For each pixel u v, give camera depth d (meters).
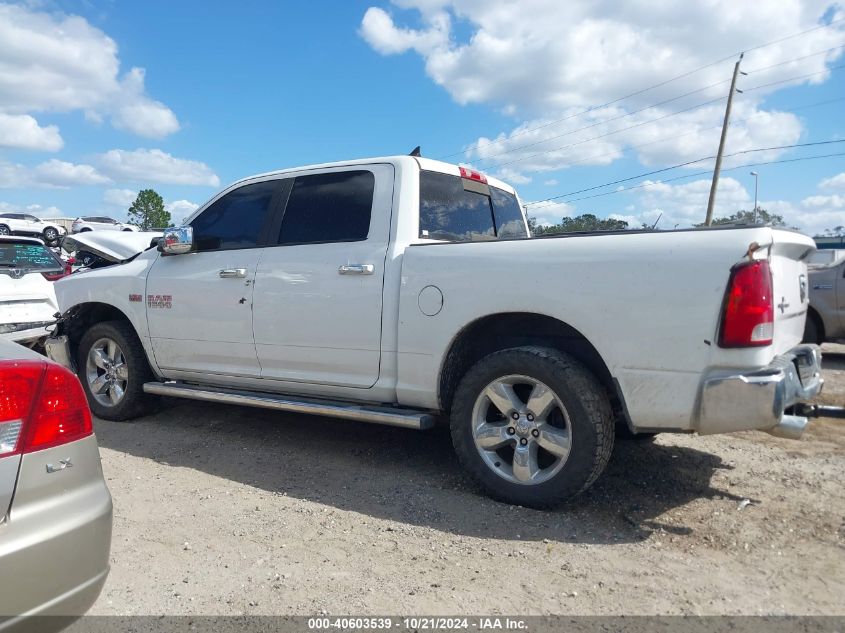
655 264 3.24
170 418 5.71
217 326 4.87
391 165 4.37
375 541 3.28
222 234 5.02
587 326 3.40
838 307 9.06
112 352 5.64
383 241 4.21
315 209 4.58
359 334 4.18
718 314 3.09
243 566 3.02
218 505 3.75
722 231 3.17
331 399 4.49
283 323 4.50
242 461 4.56
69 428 2.11
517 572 2.95
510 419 3.66
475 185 5.04
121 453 4.74
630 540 3.27
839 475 4.21
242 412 5.91
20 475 1.94
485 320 3.84
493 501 3.78
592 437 3.39
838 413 3.47
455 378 4.05
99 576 2.09
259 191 4.91
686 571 2.95
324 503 3.79
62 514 2.01
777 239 3.17
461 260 3.81
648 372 3.26
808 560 3.04
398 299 4.05
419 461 4.55
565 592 2.78
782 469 4.34
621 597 2.73
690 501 3.78
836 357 10.18
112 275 5.53
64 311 5.84
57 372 2.12
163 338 5.22
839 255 9.90
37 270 8.07
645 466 4.39
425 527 3.45
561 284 3.47
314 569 2.99
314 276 4.37
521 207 5.75
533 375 3.54
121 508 3.69
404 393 4.06
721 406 3.10
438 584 2.85
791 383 3.25
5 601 1.83
